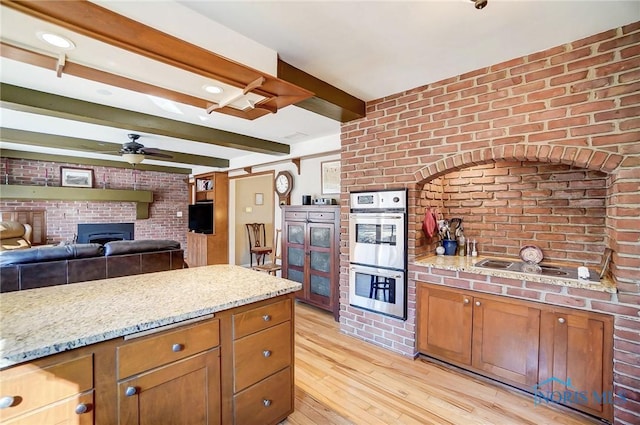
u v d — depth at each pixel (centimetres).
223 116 341
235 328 165
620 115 180
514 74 218
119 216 711
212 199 699
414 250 275
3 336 113
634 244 176
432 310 265
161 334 137
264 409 180
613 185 191
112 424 123
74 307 148
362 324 316
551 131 203
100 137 436
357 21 172
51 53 137
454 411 206
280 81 169
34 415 106
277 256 549
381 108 294
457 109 244
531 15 169
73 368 114
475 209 309
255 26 175
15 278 260
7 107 265
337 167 455
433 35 188
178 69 154
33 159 587
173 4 149
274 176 564
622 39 180
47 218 621
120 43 131
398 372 255
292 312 197
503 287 226
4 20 113
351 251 316
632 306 177
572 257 256
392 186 286
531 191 276
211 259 663
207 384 153
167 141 464
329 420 197
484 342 237
